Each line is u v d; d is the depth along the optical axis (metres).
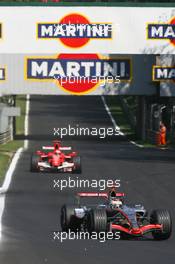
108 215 54.09
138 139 170.38
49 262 43.44
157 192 80.19
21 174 95.25
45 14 144.62
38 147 144.00
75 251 47.66
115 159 118.56
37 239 52.44
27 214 65.19
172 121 162.25
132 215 52.22
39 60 149.75
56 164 96.38
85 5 144.12
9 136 160.00
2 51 146.00
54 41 145.62
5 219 62.28
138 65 151.75
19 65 150.00
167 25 146.25
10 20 145.00
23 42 145.50
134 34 145.75
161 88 152.00
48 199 74.69
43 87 150.25
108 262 43.78
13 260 43.88
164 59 150.38
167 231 51.75
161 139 151.38
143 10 145.38
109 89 151.50
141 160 117.06
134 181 89.69
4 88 150.12
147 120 170.62
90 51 146.50
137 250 48.28
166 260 44.78
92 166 106.56
